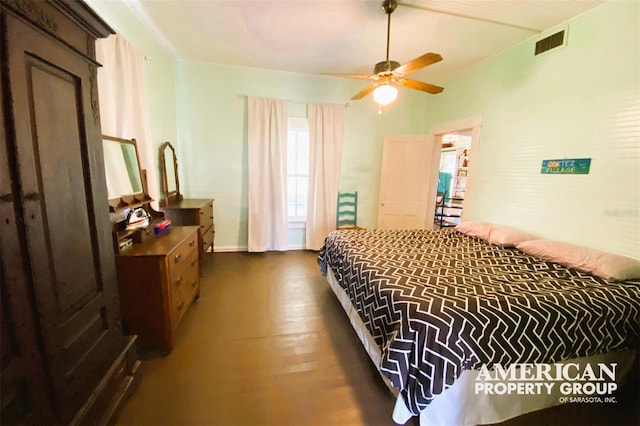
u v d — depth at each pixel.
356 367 1.79
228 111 3.77
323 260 2.97
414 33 2.61
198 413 1.42
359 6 2.19
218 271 3.36
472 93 3.38
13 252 0.81
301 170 4.25
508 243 2.40
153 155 2.71
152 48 2.78
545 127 2.48
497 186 3.02
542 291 1.53
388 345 1.35
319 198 4.18
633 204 1.89
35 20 0.87
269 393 1.56
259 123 3.81
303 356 1.89
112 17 2.06
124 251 1.76
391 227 4.31
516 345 1.30
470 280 1.69
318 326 2.26
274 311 2.47
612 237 2.01
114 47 2.02
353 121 4.23
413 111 4.39
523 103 2.69
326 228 4.30
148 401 1.48
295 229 4.34
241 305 2.56
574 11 2.14
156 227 2.15
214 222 4.03
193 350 1.91
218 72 3.64
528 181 2.65
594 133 2.10
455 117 3.70
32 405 0.88
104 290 1.27
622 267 1.71
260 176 3.94
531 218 2.63
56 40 0.97
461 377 1.30
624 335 1.48
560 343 1.37
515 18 2.29
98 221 1.22
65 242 1.02
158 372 1.69
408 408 1.28
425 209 4.25
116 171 1.91
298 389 1.60
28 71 0.85
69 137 1.05
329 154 4.12
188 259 2.22
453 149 7.54
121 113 2.12
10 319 0.81
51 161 0.95
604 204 2.05
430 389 1.20
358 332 2.01
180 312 2.04
